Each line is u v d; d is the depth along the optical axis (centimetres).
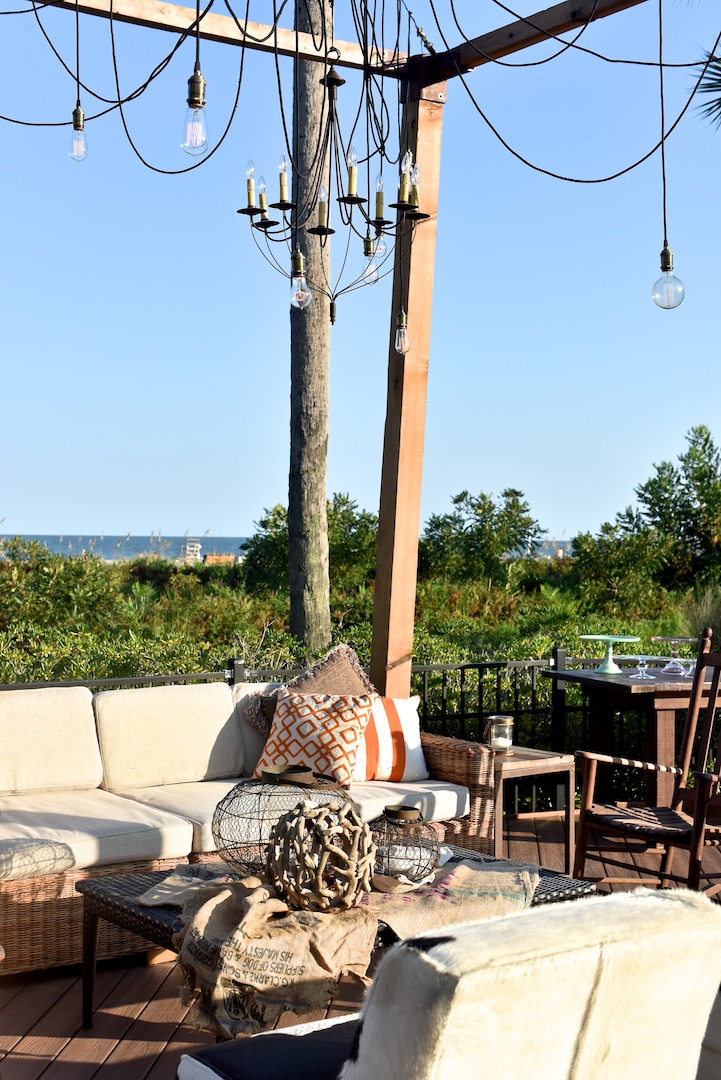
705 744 422
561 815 570
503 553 1541
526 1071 132
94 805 384
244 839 301
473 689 627
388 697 509
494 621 1186
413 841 314
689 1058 150
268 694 459
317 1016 312
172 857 365
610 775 586
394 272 504
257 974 243
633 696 552
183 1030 306
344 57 472
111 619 1050
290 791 306
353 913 267
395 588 512
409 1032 125
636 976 137
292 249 378
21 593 1052
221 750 444
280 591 1368
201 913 261
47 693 410
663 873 405
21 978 345
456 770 453
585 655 702
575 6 427
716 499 1484
